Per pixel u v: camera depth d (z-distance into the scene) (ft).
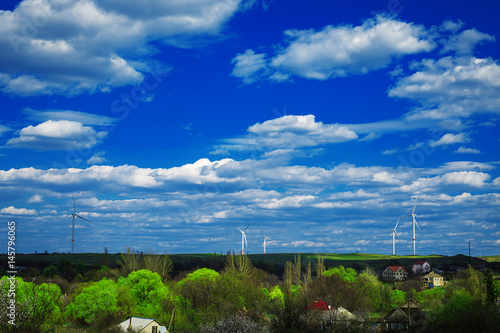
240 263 412.16
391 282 612.29
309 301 217.56
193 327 242.78
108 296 246.06
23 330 127.34
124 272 402.31
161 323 249.75
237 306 254.27
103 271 418.10
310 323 146.41
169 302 260.21
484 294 238.07
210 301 260.83
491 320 118.93
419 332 133.39
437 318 135.03
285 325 144.87
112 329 215.31
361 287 367.45
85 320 239.30
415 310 199.82
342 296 305.73
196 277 307.78
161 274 400.47
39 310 136.05
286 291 297.53
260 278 398.21
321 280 335.88
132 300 266.77
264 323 174.70
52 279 345.31
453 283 338.54
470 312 122.42
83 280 410.72
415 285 528.63
